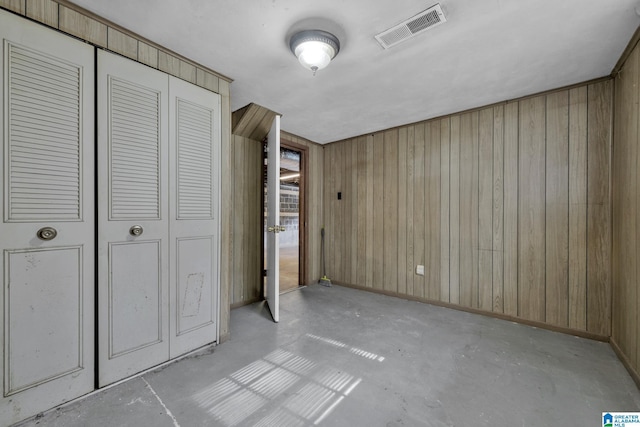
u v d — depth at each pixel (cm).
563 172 232
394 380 166
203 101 200
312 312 283
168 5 139
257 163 329
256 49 178
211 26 155
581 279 224
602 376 170
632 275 171
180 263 188
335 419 134
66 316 141
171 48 177
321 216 412
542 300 241
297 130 349
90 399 146
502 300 262
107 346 155
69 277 142
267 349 204
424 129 313
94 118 150
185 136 189
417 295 319
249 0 135
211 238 206
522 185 251
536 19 148
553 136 236
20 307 128
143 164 169
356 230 376
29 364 130
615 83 205
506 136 259
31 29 129
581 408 142
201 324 200
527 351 202
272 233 273
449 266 295
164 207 179
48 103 134
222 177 214
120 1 137
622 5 137
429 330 238
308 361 187
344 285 388
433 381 166
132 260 165
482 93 243
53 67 136
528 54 182
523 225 250
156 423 130
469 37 164
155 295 175
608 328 213
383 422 132
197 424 130
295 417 135
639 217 162
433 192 306
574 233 227
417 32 159
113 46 155
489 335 228
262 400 148
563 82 222
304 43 160
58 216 138
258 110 277
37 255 132
